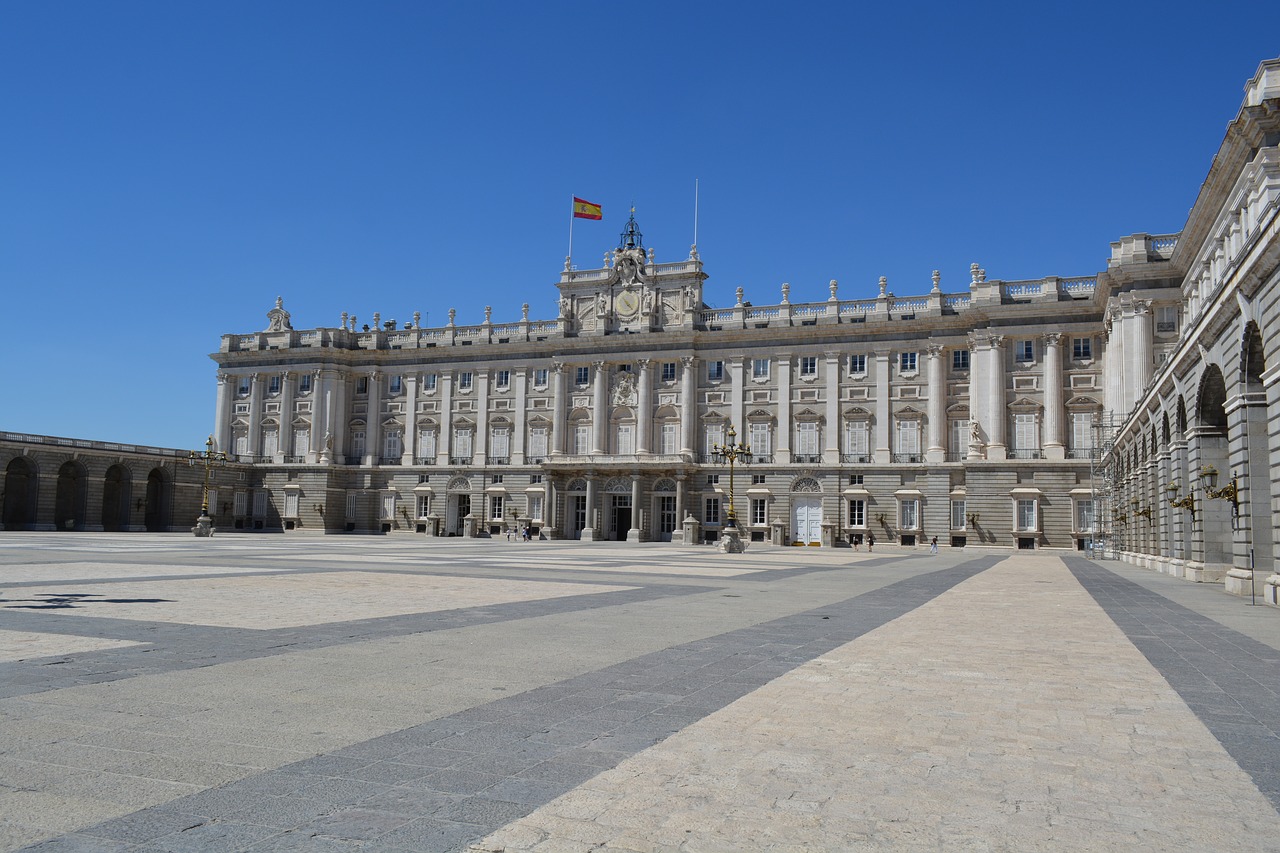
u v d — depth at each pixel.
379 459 103.88
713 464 90.00
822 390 87.50
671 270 93.44
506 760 8.98
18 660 13.76
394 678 12.95
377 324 105.50
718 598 26.77
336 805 7.64
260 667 13.58
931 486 82.44
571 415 95.81
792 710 11.31
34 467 83.38
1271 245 23.59
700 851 6.82
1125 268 67.88
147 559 40.34
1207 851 6.91
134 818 7.25
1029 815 7.66
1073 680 13.52
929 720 10.89
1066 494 77.06
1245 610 24.39
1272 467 25.53
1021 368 79.69
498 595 26.02
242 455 105.19
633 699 11.81
